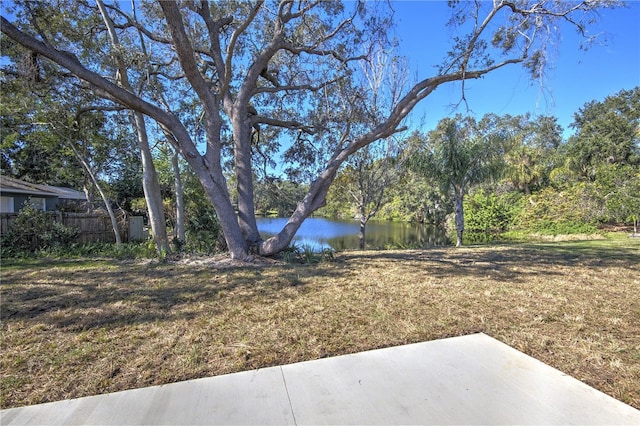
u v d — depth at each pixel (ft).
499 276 18.92
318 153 36.68
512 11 23.67
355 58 29.94
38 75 23.58
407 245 49.14
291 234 25.16
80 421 6.76
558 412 6.91
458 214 45.91
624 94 95.66
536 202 72.23
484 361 9.04
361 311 12.92
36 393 7.75
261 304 13.98
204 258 26.02
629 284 16.89
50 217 35.78
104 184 43.42
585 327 11.19
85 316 12.70
